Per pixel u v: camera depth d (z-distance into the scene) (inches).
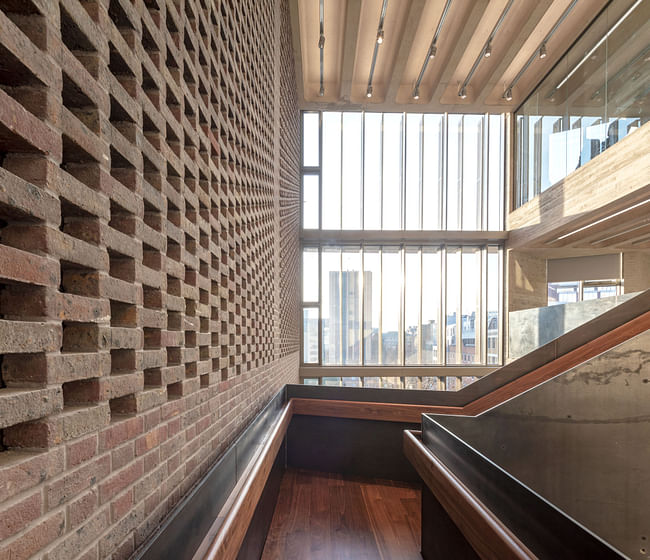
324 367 346.6
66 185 26.8
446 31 266.4
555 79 295.9
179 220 47.8
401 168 358.6
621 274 338.3
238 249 81.2
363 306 358.3
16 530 22.0
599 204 231.8
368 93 309.9
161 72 42.3
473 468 62.6
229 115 76.3
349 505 114.7
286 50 193.0
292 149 233.3
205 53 58.1
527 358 117.9
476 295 361.4
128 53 35.2
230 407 71.5
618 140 234.2
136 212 36.7
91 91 29.7
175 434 45.8
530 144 327.6
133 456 35.8
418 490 125.6
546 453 96.3
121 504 33.4
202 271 59.3
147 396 38.6
